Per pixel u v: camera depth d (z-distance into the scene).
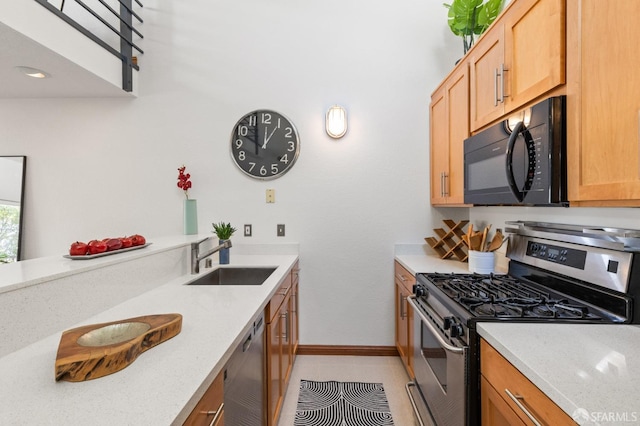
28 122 2.60
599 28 0.92
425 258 2.42
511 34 1.39
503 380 0.91
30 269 1.09
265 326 1.53
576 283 1.23
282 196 2.64
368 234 2.63
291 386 2.19
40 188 2.61
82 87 2.38
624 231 1.09
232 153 2.64
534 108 1.16
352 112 2.62
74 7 2.60
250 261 2.34
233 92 2.65
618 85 0.86
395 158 2.62
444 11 2.59
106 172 2.63
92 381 0.72
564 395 0.66
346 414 1.90
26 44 1.74
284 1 2.64
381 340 2.64
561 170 1.07
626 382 0.70
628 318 1.04
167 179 2.64
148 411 0.61
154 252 1.57
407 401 2.03
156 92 2.64
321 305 2.66
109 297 1.26
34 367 0.79
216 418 0.85
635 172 0.82
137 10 2.64
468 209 2.60
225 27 2.65
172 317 1.02
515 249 1.67
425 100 2.60
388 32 2.61
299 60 2.64
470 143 1.74
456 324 1.16
